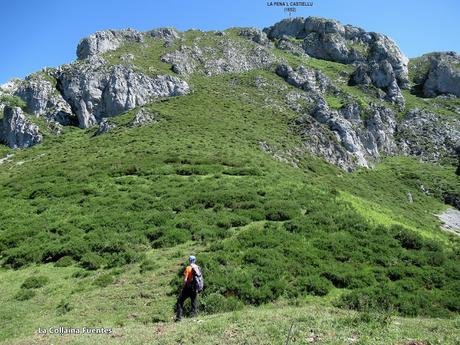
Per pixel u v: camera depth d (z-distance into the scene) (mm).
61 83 117250
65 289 24672
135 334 16844
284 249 27141
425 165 108938
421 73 169000
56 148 81250
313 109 105250
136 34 150375
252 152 63812
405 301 22422
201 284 18828
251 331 15578
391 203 70250
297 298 22672
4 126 106938
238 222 32281
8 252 31000
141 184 44781
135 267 26594
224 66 137625
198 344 14641
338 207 35594
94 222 33969
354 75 147250
